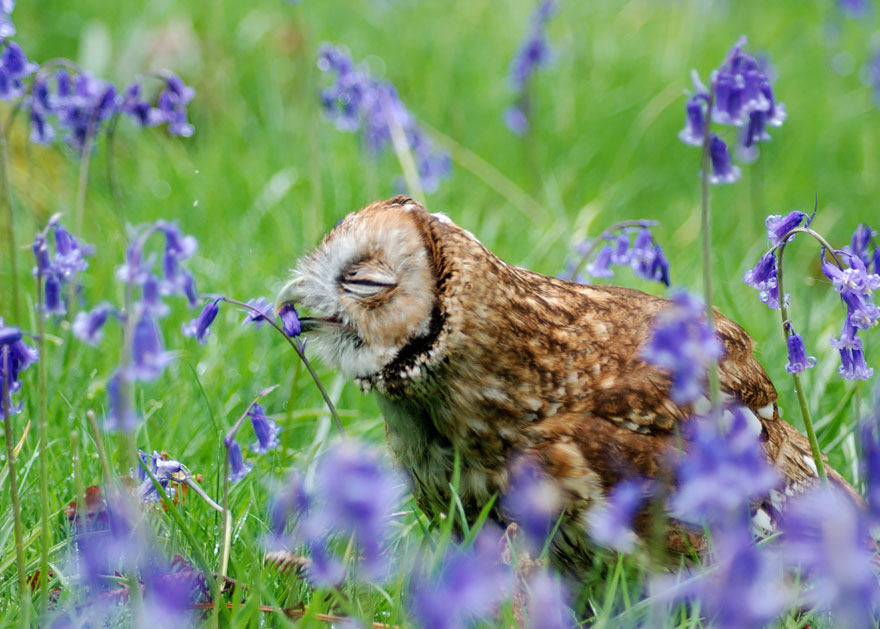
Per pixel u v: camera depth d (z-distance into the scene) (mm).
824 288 9734
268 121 12430
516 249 9859
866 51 16125
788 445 6020
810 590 4965
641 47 15047
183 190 10578
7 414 4816
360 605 5043
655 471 5363
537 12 12141
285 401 7715
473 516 5645
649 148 12922
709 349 4164
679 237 10906
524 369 5379
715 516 5129
